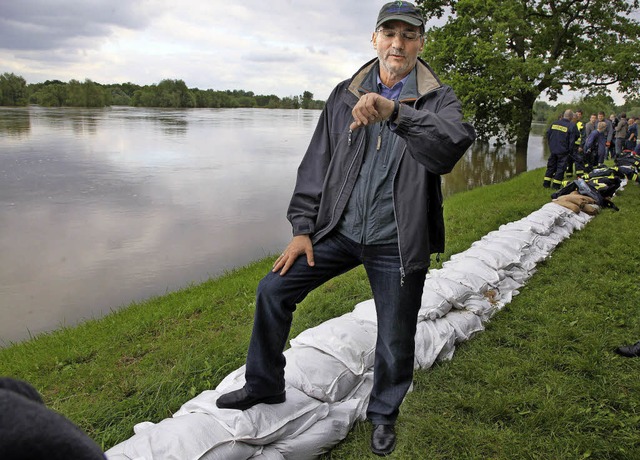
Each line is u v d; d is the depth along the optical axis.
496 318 4.08
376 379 2.49
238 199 12.73
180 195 13.00
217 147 25.06
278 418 2.37
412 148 1.96
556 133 11.40
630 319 4.02
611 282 4.84
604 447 2.57
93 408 3.00
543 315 4.08
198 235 9.46
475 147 30.61
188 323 4.59
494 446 2.59
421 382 3.14
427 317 3.52
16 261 7.88
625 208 8.94
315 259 2.29
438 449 2.59
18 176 14.97
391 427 2.53
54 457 0.67
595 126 13.67
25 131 29.58
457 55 23.33
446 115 2.06
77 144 23.91
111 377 3.53
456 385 3.12
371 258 2.29
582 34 24.83
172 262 7.96
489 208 9.30
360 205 2.23
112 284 7.05
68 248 8.58
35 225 9.91
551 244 5.96
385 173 2.19
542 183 12.80
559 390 3.03
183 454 2.05
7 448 0.63
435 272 4.42
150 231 9.67
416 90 2.19
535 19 24.73
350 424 2.67
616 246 6.15
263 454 2.29
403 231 2.17
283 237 9.44
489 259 4.74
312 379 2.67
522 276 4.91
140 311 5.13
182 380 3.26
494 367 3.30
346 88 2.33
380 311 2.35
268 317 2.27
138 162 18.77
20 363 4.05
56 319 5.97
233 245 8.90
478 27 23.36
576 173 12.32
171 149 23.45
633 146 17.25
